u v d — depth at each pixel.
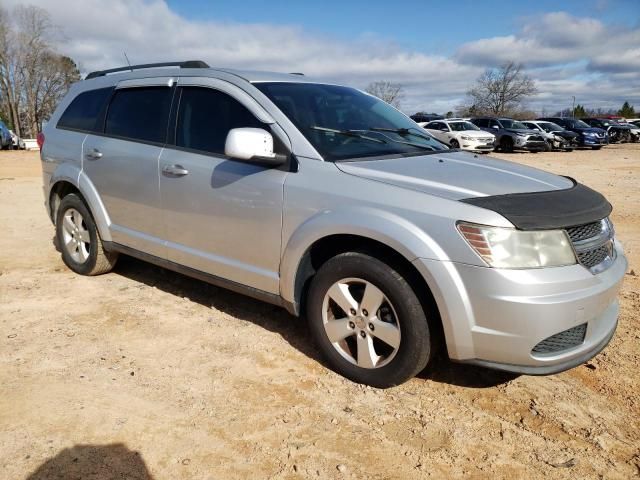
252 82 3.88
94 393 3.18
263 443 2.79
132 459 2.64
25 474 2.51
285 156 3.52
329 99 4.10
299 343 3.88
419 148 3.93
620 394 3.33
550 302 2.76
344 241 3.37
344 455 2.72
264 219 3.57
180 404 3.10
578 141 28.61
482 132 25.00
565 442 2.87
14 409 3.00
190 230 4.05
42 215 8.20
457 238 2.83
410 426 2.96
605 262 3.15
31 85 50.94
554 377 3.52
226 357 3.65
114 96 4.82
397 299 3.03
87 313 4.32
